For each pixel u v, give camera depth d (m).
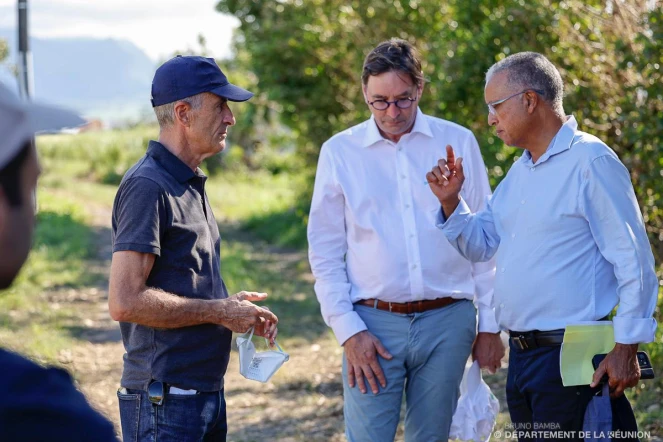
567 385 2.94
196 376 2.95
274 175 21.86
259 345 8.27
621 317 2.87
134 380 2.95
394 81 3.44
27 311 9.91
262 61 14.38
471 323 3.61
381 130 3.58
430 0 10.72
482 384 3.77
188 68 3.00
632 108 6.39
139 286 2.81
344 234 3.68
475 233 3.33
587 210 2.95
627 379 2.89
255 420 6.08
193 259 2.97
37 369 1.21
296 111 15.11
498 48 8.02
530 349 3.09
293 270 13.07
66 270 12.84
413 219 3.53
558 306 3.00
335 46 13.05
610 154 2.96
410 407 3.65
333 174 3.61
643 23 6.26
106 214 23.92
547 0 7.37
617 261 2.89
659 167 6.24
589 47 6.96
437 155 3.58
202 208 3.08
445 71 8.47
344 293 3.60
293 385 6.90
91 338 8.76
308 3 13.25
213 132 3.03
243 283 11.47
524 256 3.07
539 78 3.05
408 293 3.52
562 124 3.09
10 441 1.14
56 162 38.91
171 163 2.97
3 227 1.19
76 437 1.18
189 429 2.93
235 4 14.70
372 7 11.73
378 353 3.53
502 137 3.15
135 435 2.93
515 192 3.18
